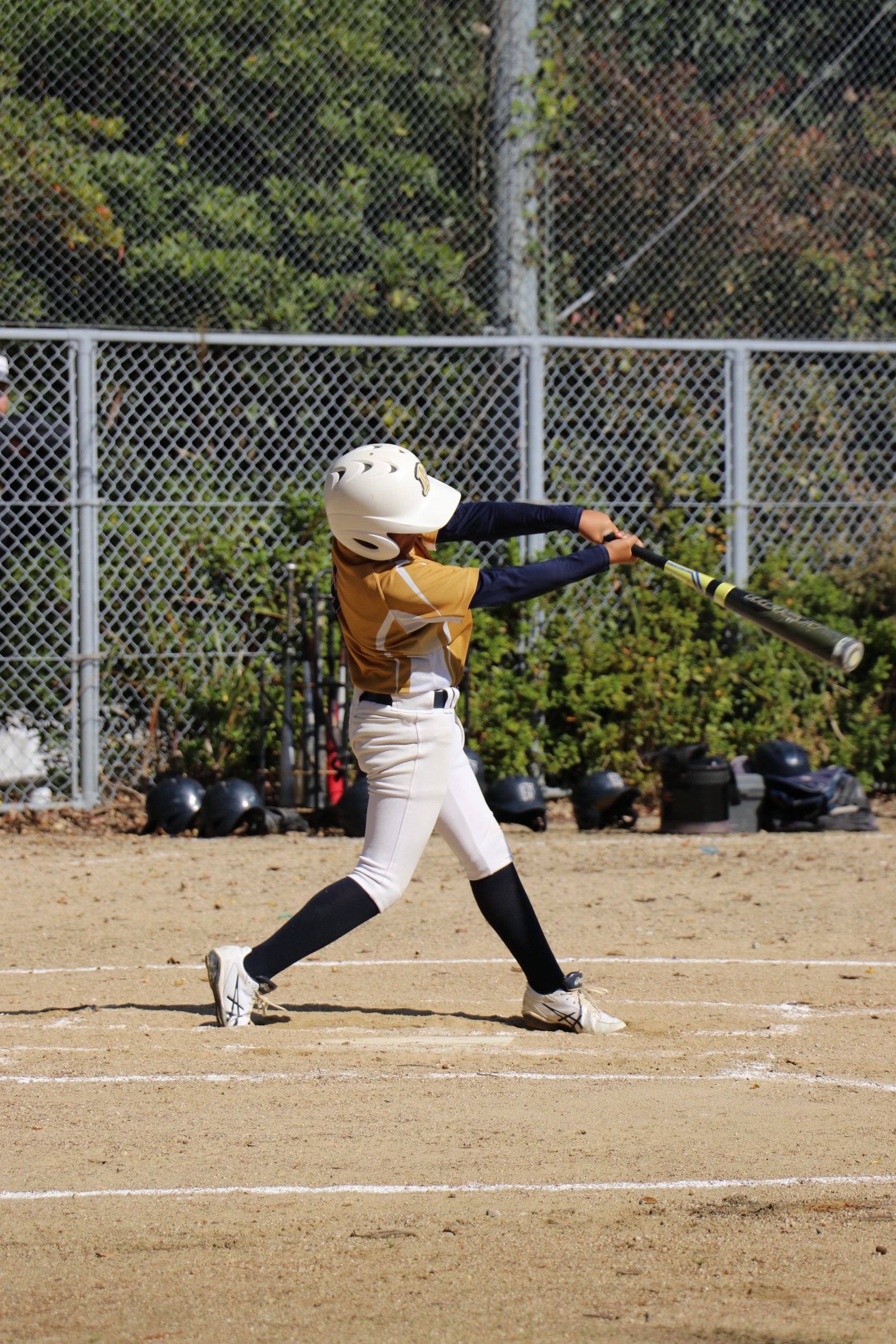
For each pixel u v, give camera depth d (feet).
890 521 154.10
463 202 156.76
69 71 148.15
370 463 60.90
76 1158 48.65
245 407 139.64
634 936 88.58
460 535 64.28
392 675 63.41
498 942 87.15
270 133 155.33
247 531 140.05
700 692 144.46
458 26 153.99
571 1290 37.73
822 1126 51.80
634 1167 47.37
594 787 130.72
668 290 170.81
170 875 109.70
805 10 179.42
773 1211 43.34
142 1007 71.05
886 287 178.70
